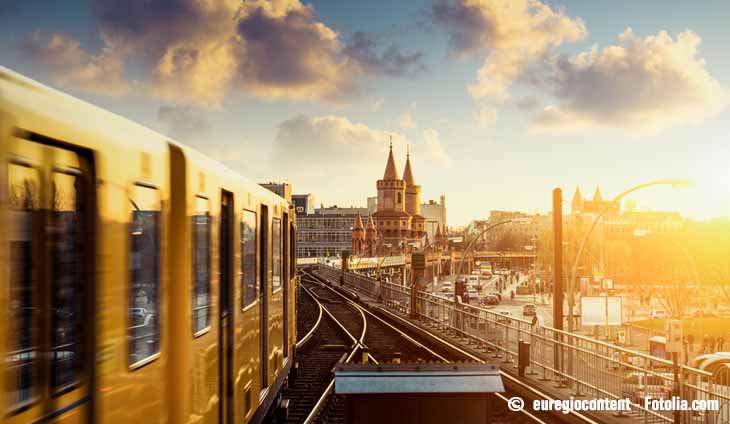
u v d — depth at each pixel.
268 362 10.82
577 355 15.77
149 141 5.48
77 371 4.13
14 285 3.51
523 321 19.50
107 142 4.64
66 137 4.07
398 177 197.38
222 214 7.79
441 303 28.38
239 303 8.48
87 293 4.29
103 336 4.46
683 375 12.20
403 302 36.75
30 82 3.84
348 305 43.38
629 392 13.53
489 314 22.45
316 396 16.02
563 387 16.28
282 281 13.08
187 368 6.10
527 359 17.78
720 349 43.91
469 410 7.34
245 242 8.98
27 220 3.67
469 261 167.38
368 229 176.25
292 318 15.05
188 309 6.17
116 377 4.63
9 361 3.44
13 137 3.55
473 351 22.27
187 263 6.18
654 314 62.03
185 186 6.21
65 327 4.01
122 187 4.86
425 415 7.30
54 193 3.97
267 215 10.98
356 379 7.32
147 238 5.31
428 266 138.75
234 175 8.40
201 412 6.59
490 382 7.39
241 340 8.56
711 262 67.19
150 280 5.34
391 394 7.25
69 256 4.10
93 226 4.41
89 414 4.25
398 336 28.66
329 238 189.00
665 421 12.61
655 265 74.12
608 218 158.00
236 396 8.14
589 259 84.44
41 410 3.72
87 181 4.38
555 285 19.34
